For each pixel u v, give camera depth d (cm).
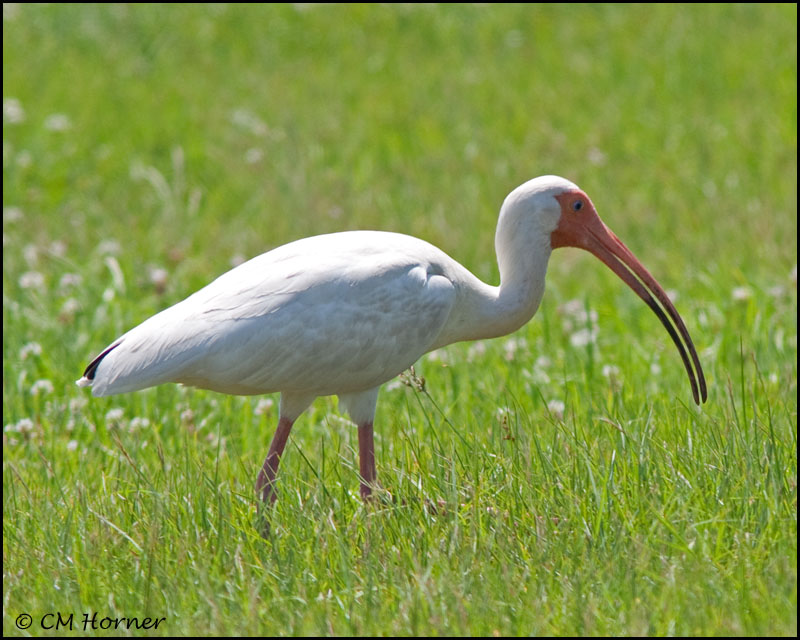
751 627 704
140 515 895
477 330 1023
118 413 1154
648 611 724
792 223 1695
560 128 2241
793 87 2405
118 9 3058
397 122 2291
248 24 2953
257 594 770
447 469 898
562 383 1211
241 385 918
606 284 1530
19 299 1476
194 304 913
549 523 828
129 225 1812
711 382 1184
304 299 913
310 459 1030
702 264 1564
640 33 2825
